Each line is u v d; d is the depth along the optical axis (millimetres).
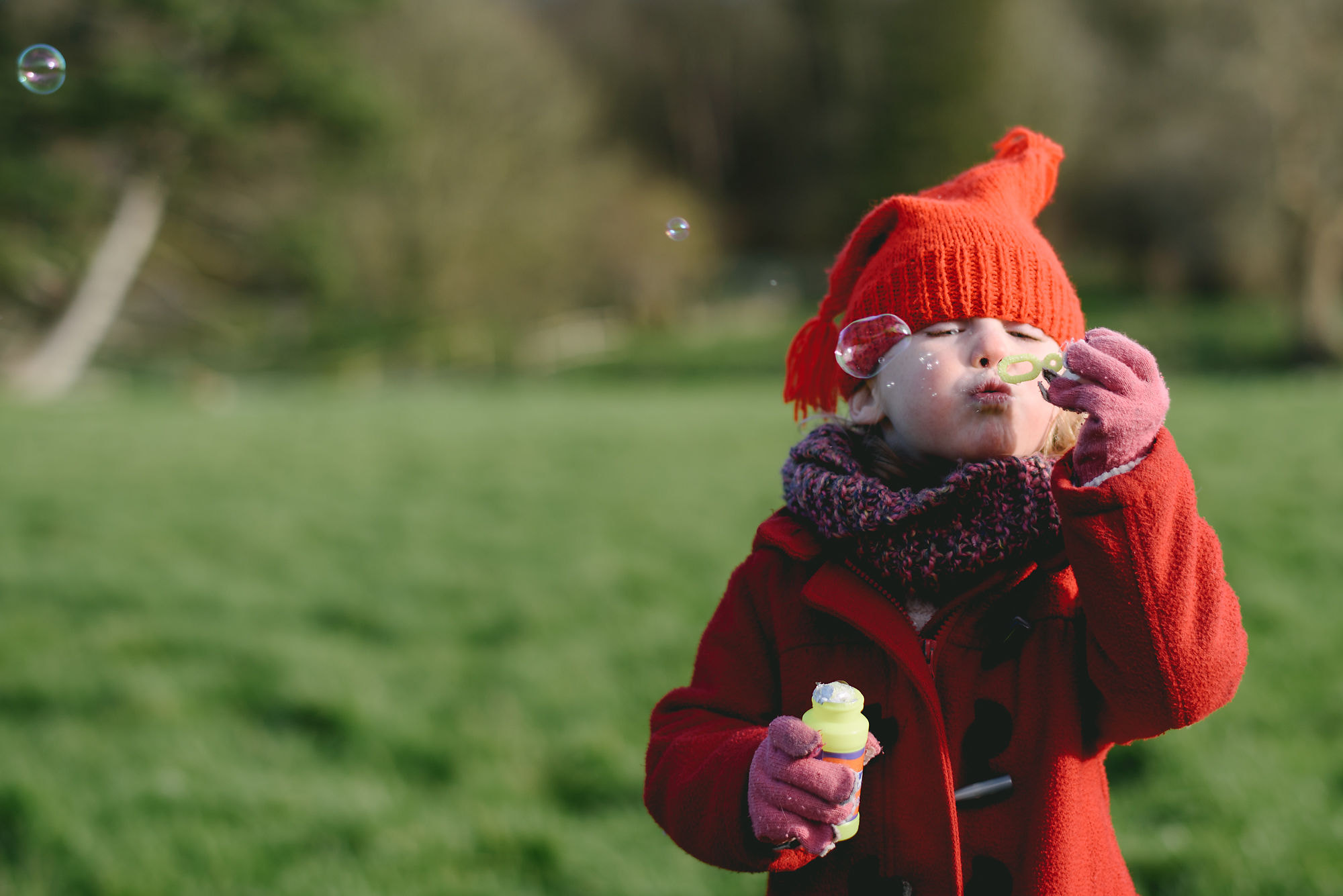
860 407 1459
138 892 2732
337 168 26469
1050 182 1587
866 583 1330
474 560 6062
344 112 24547
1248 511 5695
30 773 3348
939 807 1240
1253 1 26938
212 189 26344
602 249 40000
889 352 1364
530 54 36844
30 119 22312
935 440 1320
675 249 41406
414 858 2863
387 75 33438
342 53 25297
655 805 1359
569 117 37188
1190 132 31703
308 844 2969
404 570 5855
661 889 2725
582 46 52188
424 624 4891
